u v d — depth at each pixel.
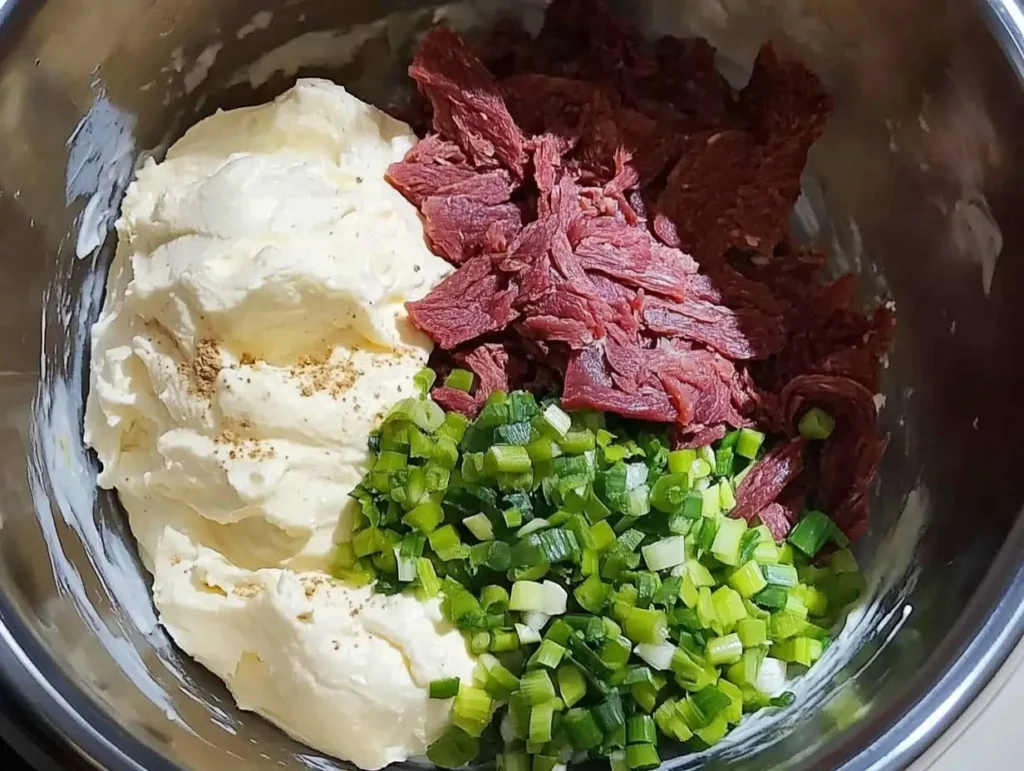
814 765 0.14
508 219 0.21
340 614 0.17
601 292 0.19
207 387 0.18
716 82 0.22
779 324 0.20
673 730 0.17
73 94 0.18
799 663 0.19
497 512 0.18
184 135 0.21
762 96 0.22
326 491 0.18
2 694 0.14
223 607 0.18
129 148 0.20
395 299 0.19
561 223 0.20
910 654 0.16
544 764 0.17
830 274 0.23
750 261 0.21
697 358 0.19
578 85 0.21
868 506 0.20
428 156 0.21
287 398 0.18
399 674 0.17
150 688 0.17
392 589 0.18
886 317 0.21
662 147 0.21
